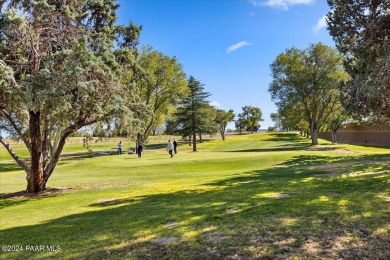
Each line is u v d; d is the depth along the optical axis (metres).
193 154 31.88
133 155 35.31
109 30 15.17
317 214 6.32
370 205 6.77
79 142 69.44
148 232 6.02
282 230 5.47
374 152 27.97
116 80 13.20
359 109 11.88
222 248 4.87
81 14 14.20
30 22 11.30
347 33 12.06
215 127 46.66
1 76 9.62
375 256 4.25
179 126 46.75
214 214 6.95
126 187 13.49
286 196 8.44
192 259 4.57
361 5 11.59
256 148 48.00
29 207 10.62
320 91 36.44
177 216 7.08
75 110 11.88
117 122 13.72
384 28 10.77
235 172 16.91
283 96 37.94
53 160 14.92
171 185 13.03
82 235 6.25
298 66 36.50
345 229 5.32
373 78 10.72
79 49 11.27
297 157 23.00
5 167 33.88
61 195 12.81
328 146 37.53
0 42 11.25
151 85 41.25
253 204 7.69
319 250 4.54
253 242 5.01
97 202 10.39
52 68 11.23
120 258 4.81
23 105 10.60
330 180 10.91
